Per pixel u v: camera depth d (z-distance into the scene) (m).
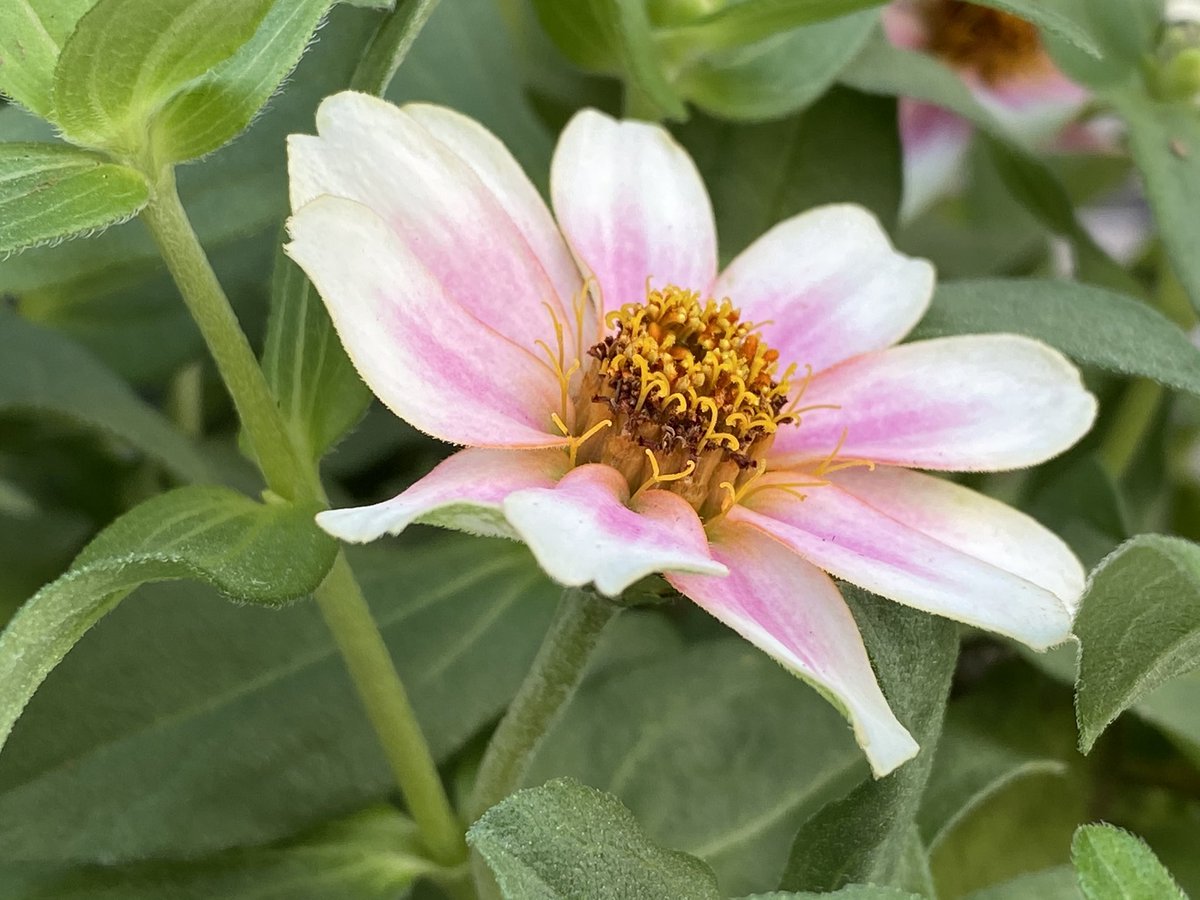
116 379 0.26
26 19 0.20
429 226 0.21
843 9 0.24
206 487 0.21
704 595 0.20
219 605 0.23
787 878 0.21
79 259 0.22
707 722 0.24
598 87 0.28
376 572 0.24
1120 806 0.25
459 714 0.24
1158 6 0.27
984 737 0.24
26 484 0.28
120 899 0.22
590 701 0.24
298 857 0.23
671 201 0.23
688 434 0.21
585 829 0.20
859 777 0.24
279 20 0.21
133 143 0.20
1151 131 0.26
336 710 0.23
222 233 0.23
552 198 0.23
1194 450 0.33
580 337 0.22
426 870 0.23
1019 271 0.30
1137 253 0.34
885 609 0.21
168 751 0.22
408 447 0.28
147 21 0.20
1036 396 0.22
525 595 0.24
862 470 0.22
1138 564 0.20
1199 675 0.24
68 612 0.20
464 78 0.26
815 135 0.26
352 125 0.21
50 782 0.22
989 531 0.21
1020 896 0.22
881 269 0.23
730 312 0.22
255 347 0.27
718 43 0.25
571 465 0.21
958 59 0.31
